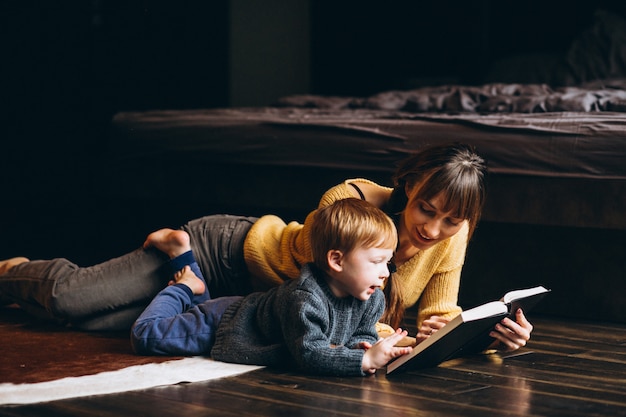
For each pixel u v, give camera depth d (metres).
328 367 1.98
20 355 2.19
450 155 2.04
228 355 2.09
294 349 2.00
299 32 6.73
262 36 6.70
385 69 6.40
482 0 6.00
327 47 6.64
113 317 2.47
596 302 2.85
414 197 2.05
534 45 5.92
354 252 1.96
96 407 1.75
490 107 3.71
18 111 6.15
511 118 3.05
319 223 1.99
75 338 2.40
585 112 3.33
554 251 2.92
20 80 6.14
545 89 4.02
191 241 2.47
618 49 5.10
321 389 1.89
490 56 6.07
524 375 2.04
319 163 3.40
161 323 2.19
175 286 2.31
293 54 6.73
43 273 2.49
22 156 6.17
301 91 6.74
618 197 2.77
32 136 6.18
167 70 6.36
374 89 6.45
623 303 2.80
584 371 2.10
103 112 6.28
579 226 2.83
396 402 1.80
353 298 2.05
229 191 3.67
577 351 2.33
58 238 4.59
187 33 6.38
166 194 3.86
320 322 2.00
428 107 4.07
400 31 6.32
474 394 1.87
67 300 2.42
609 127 2.80
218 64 6.44
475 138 3.03
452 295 2.29
